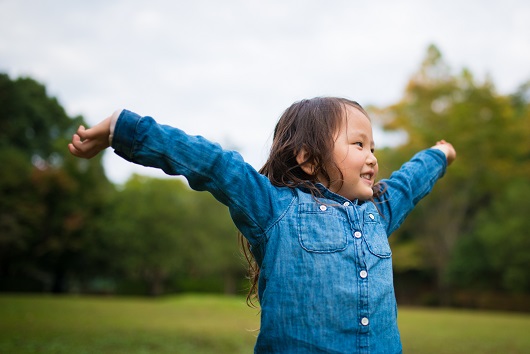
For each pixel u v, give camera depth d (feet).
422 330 33.12
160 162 5.43
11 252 95.55
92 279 117.29
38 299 61.00
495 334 30.40
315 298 5.38
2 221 89.40
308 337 5.31
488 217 84.84
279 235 5.65
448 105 90.53
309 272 5.46
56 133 111.14
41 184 93.61
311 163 6.10
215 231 112.78
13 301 53.52
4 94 102.83
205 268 118.32
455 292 96.68
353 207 5.95
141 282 118.83
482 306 92.58
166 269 108.99
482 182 88.63
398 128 91.71
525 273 77.05
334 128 6.11
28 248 96.89
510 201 79.97
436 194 88.02
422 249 93.61
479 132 81.92
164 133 5.44
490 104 84.02
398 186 6.95
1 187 90.33
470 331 32.48
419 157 7.59
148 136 5.35
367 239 5.80
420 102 92.63
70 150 5.41
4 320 31.09
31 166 97.25
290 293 5.43
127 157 5.45
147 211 104.12
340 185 6.09
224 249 112.68
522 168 87.30
